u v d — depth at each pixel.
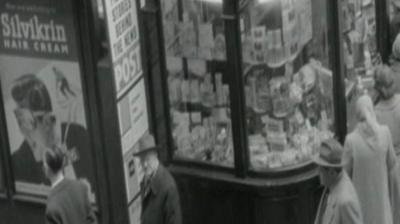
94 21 8.74
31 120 9.38
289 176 9.43
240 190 9.46
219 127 9.59
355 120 10.40
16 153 9.57
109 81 8.99
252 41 9.26
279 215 9.45
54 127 9.29
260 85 9.40
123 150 9.27
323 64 9.84
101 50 8.85
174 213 8.53
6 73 9.32
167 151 9.80
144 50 9.43
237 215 9.59
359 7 10.75
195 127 9.70
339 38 9.88
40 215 9.66
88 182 9.30
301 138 9.63
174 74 9.62
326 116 9.94
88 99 8.98
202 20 9.40
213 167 9.62
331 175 7.46
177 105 9.70
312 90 9.71
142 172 9.51
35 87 9.24
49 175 8.39
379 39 11.40
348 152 9.01
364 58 10.93
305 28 9.52
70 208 8.30
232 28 9.17
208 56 9.47
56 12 8.85
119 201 9.32
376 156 8.89
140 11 9.33
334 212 7.47
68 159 9.30
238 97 9.33
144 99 9.51
